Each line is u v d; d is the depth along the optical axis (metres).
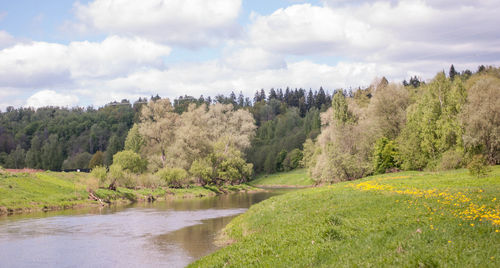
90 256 23.30
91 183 58.75
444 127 58.03
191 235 29.83
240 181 108.25
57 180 62.03
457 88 60.69
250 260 15.60
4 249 25.45
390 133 74.81
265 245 17.81
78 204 52.62
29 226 35.03
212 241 27.14
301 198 30.95
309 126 164.75
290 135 162.38
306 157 121.50
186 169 89.31
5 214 43.38
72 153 151.12
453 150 57.09
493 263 10.16
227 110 118.50
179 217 41.03
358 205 23.19
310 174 90.12
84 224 36.12
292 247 16.28
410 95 80.75
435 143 60.25
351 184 41.88
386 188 31.23
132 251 24.50
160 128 95.50
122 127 172.88
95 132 164.88
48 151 135.12
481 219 15.07
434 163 58.53
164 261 21.78
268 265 14.26
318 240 16.36
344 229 17.59
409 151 61.38
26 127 165.50
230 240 26.14
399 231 15.17
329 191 33.09
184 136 90.88
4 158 133.88
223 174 95.06
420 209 19.23
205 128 106.00
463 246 11.89
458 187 27.94
